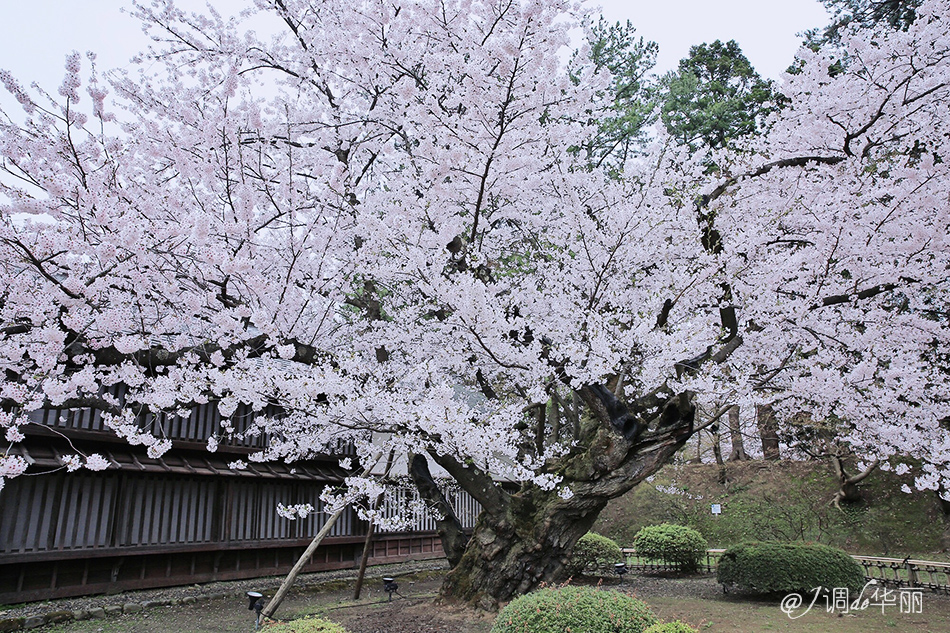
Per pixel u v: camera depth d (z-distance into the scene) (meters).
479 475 7.20
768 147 7.79
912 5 10.87
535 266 7.98
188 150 6.22
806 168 7.25
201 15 7.02
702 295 6.71
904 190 6.01
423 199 5.54
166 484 8.98
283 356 4.98
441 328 6.10
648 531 11.84
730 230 7.03
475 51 5.22
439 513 7.99
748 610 7.67
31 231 5.16
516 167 5.77
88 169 4.92
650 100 14.43
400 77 6.82
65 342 5.14
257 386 4.98
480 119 5.23
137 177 6.14
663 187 7.13
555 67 5.50
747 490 15.81
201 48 7.16
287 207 5.73
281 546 10.15
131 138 5.84
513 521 7.02
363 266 6.09
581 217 6.20
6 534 7.27
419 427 5.55
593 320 5.84
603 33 14.02
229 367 5.79
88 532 8.00
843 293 6.66
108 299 5.20
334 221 5.93
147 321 5.50
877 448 7.61
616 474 6.64
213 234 5.33
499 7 5.27
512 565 6.79
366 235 5.90
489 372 7.44
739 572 8.44
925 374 6.47
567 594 4.76
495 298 5.75
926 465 6.10
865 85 6.89
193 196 5.58
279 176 5.96
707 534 15.02
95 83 4.81
